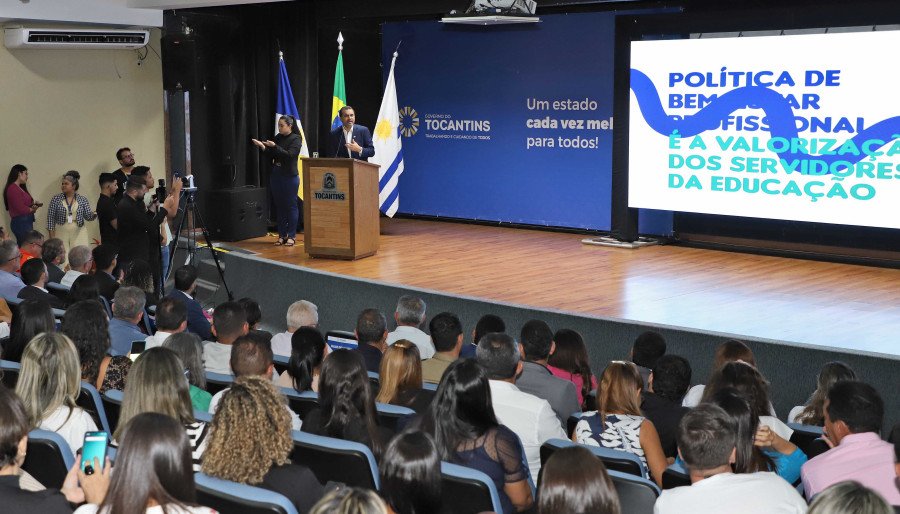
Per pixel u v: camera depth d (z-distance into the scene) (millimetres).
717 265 9273
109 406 3467
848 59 8984
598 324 6156
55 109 10539
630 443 3289
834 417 2914
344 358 3119
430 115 12781
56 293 6035
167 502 1905
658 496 2635
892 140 8797
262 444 2365
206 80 11789
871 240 9312
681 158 10141
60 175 10656
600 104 11266
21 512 2186
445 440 2863
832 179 9203
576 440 3381
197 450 2730
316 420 3125
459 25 12312
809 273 8828
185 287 5875
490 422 2879
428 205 12977
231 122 11945
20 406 2332
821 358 5309
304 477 2438
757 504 2367
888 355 5141
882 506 1681
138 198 7969
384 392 3635
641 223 11031
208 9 11609
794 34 9289
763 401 3490
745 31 9602
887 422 5133
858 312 7180
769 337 6414
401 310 5117
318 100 12352
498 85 12102
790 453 3240
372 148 10570
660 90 10203
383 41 13000
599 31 11156
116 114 11086
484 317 4812
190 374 3693
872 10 8672
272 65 12156
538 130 11836
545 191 11875
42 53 10352
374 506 1626
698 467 2443
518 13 8938
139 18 10664
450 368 2902
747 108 9664
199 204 11266
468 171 12539
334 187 9414
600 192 11406
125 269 7938
